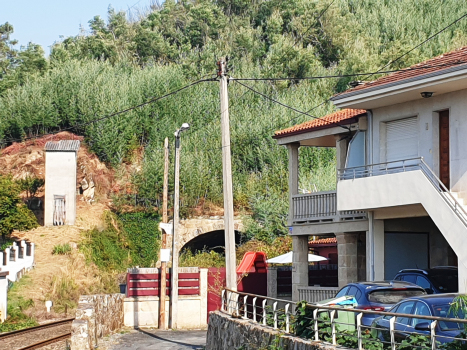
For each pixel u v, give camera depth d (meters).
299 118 64.50
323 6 88.44
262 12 101.38
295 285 27.25
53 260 47.72
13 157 65.50
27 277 43.56
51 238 51.25
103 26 108.62
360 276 24.61
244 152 63.19
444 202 18.48
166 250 30.16
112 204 59.31
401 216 21.52
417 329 11.38
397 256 23.30
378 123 22.47
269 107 68.12
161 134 66.25
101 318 24.81
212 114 69.38
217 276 28.94
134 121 67.69
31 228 50.56
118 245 53.62
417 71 20.34
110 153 64.94
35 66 88.12
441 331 10.97
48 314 37.66
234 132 63.97
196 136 65.50
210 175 59.50
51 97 71.62
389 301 15.36
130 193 59.16
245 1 106.19
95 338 21.98
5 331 30.42
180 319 31.00
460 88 19.48
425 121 20.81
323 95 71.25
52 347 23.31
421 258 23.73
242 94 71.88
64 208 54.47
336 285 32.56
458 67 18.14
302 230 26.69
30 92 73.06
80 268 47.75
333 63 82.38
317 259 34.22
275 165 60.59
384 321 13.02
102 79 72.31
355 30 86.44
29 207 60.41
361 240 24.86
